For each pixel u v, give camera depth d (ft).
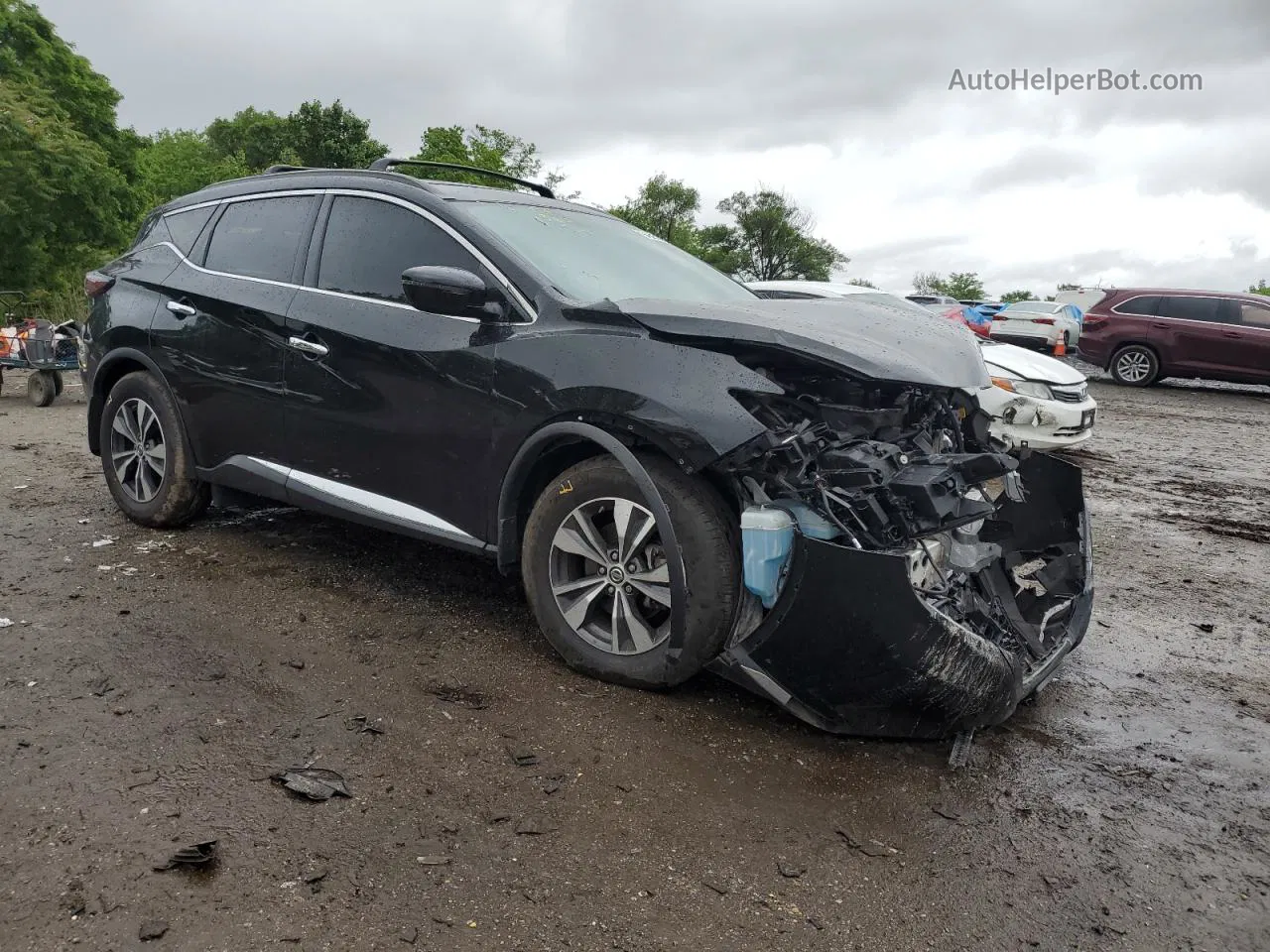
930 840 8.11
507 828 7.79
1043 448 27.27
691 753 9.24
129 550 14.74
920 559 9.71
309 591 13.20
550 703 10.07
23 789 7.89
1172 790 9.28
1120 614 15.01
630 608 10.27
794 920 6.92
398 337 11.81
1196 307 55.52
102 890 6.68
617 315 10.24
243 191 14.88
